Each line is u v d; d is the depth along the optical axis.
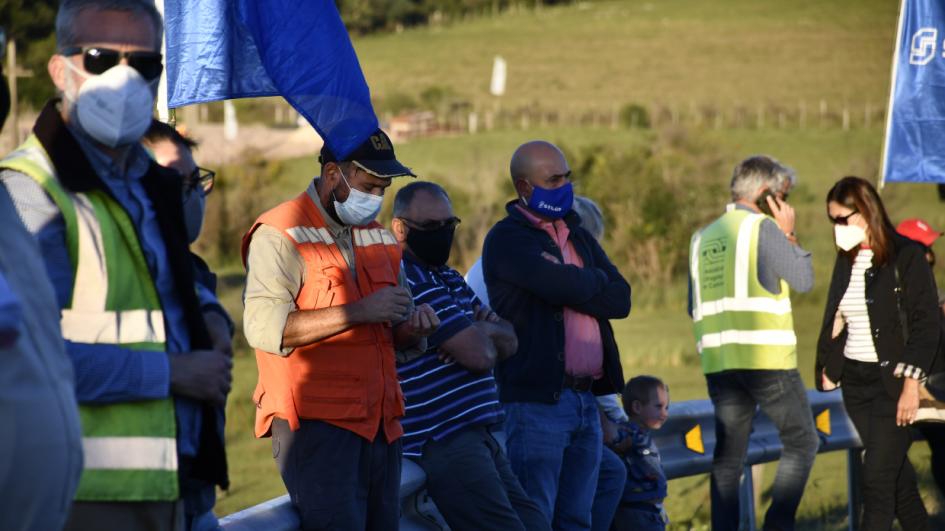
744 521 28.56
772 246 25.44
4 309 8.16
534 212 21.02
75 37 10.62
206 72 17.59
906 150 29.23
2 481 8.54
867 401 25.69
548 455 20.42
